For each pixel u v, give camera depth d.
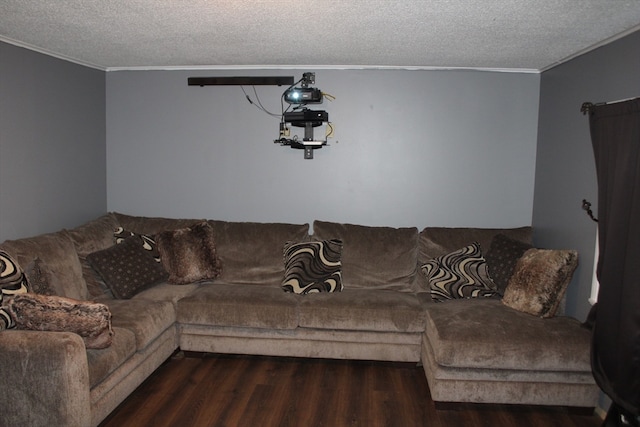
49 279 2.73
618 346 2.35
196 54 3.55
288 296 3.34
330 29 2.76
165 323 3.06
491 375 2.68
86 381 2.17
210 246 3.72
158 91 4.17
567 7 2.26
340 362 3.35
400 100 3.98
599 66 2.95
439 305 3.20
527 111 3.92
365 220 4.12
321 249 3.61
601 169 2.62
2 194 3.06
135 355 2.72
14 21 2.67
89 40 3.11
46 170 3.47
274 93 4.07
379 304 3.20
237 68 4.05
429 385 2.88
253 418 2.59
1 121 3.04
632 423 2.33
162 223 3.92
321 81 4.01
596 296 2.90
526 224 4.00
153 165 4.24
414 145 4.02
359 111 4.02
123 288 3.19
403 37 2.91
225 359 3.36
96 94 4.09
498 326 2.76
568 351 2.60
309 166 4.11
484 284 3.33
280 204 4.18
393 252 3.70
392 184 4.07
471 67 3.84
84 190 3.95
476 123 3.96
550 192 3.62
